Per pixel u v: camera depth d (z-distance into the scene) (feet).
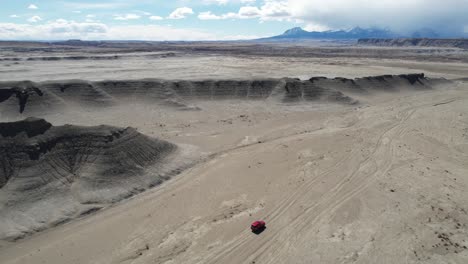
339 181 133.39
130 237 96.58
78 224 102.73
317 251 91.66
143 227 101.45
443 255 90.48
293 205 115.14
